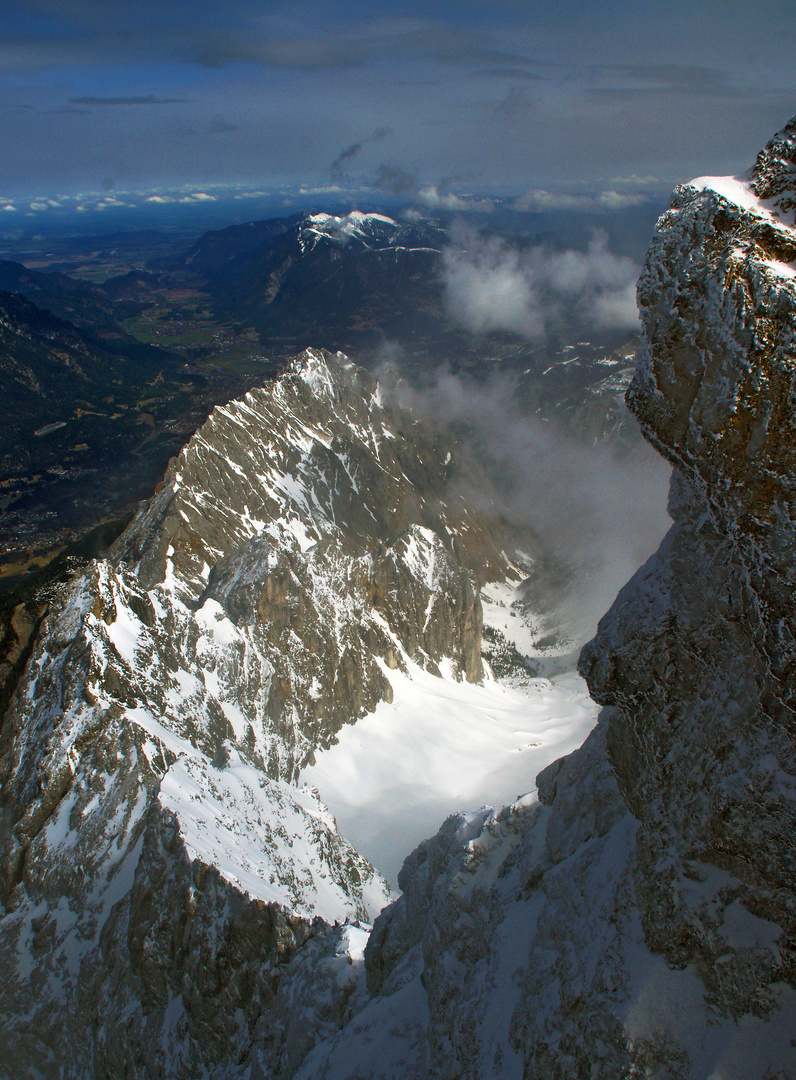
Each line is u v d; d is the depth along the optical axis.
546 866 24.48
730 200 14.08
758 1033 14.84
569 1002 18.06
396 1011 27.62
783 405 12.73
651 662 18.45
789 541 12.77
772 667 13.67
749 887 15.55
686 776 17.16
